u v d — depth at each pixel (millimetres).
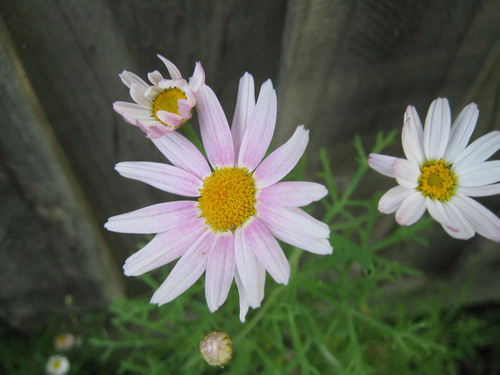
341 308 154
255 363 194
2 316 209
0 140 127
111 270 198
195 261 110
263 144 107
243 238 107
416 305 227
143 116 111
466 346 209
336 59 127
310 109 147
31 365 222
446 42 124
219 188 108
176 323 169
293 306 154
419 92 142
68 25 110
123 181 167
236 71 135
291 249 158
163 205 113
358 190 190
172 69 103
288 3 113
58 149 139
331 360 155
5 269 180
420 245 208
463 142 111
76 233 170
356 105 146
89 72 124
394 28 119
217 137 110
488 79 135
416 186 111
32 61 114
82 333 227
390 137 147
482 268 211
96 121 140
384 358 212
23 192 147
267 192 106
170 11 115
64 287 199
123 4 110
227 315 183
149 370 180
